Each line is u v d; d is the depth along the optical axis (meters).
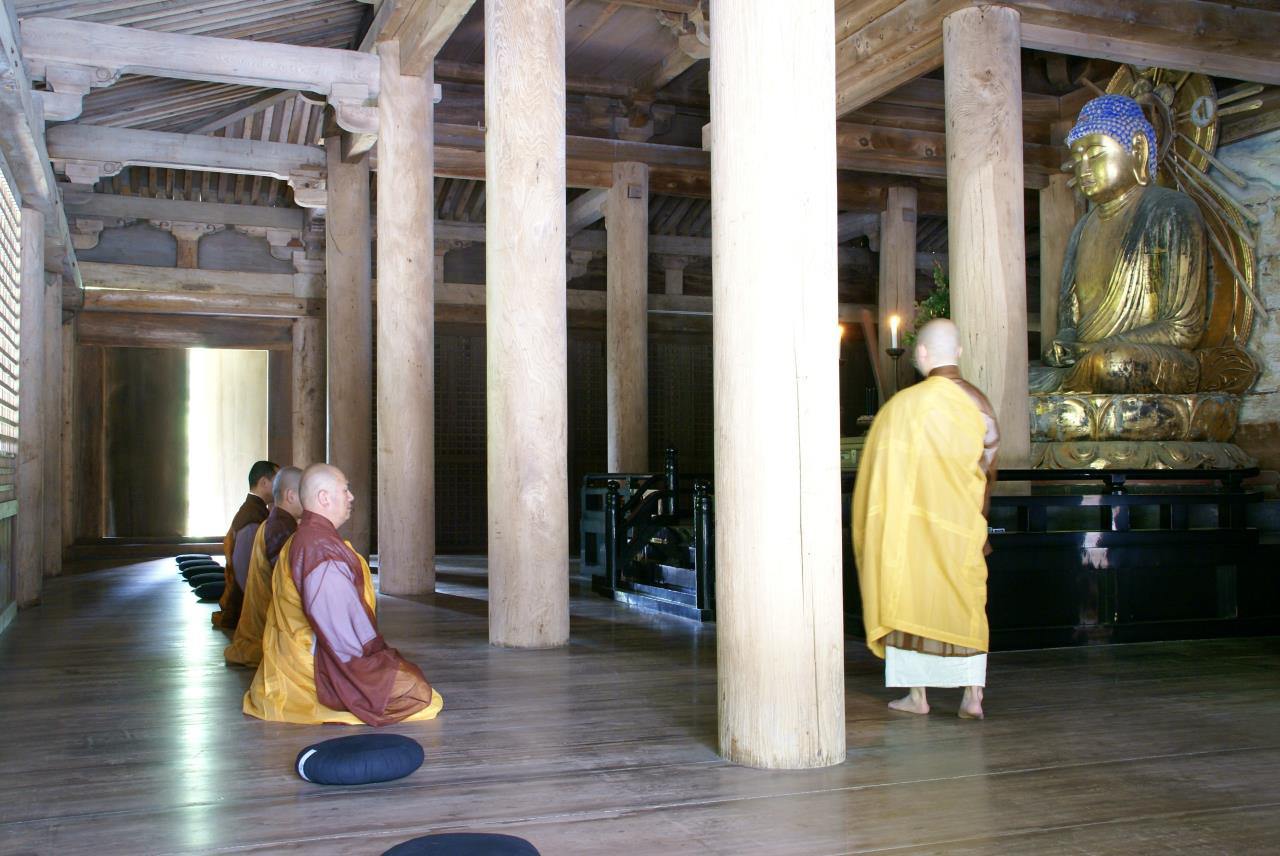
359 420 11.24
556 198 5.88
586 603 7.86
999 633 5.68
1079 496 6.01
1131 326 9.10
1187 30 7.30
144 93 10.24
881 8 7.61
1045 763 3.45
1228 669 5.14
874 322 16.70
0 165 6.96
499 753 3.59
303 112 11.40
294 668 4.14
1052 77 11.62
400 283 8.48
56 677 5.13
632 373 12.19
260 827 2.86
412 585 8.45
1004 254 6.58
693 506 7.39
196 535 16.45
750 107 3.39
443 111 11.73
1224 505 6.27
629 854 2.63
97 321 14.08
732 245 3.42
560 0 5.95
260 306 14.34
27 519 8.12
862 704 4.36
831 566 3.45
